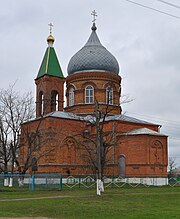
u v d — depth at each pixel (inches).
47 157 1865.2
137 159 1868.8
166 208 850.1
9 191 1406.3
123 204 943.7
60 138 1918.1
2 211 802.8
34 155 1925.4
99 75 2201.0
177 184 1945.1
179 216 697.6
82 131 1876.2
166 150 1943.9
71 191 1419.8
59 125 1935.3
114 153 1903.3
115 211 797.9
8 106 1731.1
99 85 2196.1
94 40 2340.1
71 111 2228.1
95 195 1205.7
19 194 1284.4
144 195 1207.6
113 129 1881.2
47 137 1867.6
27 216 724.7
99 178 1267.2
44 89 2193.7
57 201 1006.4
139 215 719.7
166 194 1266.0
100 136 1412.4
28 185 1622.8
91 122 1977.1
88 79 2203.5
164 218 669.9
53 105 2239.2
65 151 1934.1
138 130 1952.5
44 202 985.5
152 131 1953.7
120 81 2293.3
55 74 2235.5
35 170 1911.9
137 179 1843.0
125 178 1855.3
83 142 1977.1
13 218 689.0
